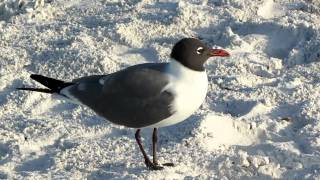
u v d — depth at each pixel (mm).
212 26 16516
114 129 12586
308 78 14453
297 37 15938
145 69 11031
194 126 12266
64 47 15727
